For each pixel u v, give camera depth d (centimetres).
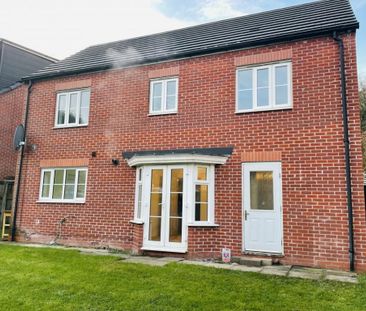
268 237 833
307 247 790
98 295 514
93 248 1018
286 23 995
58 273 644
